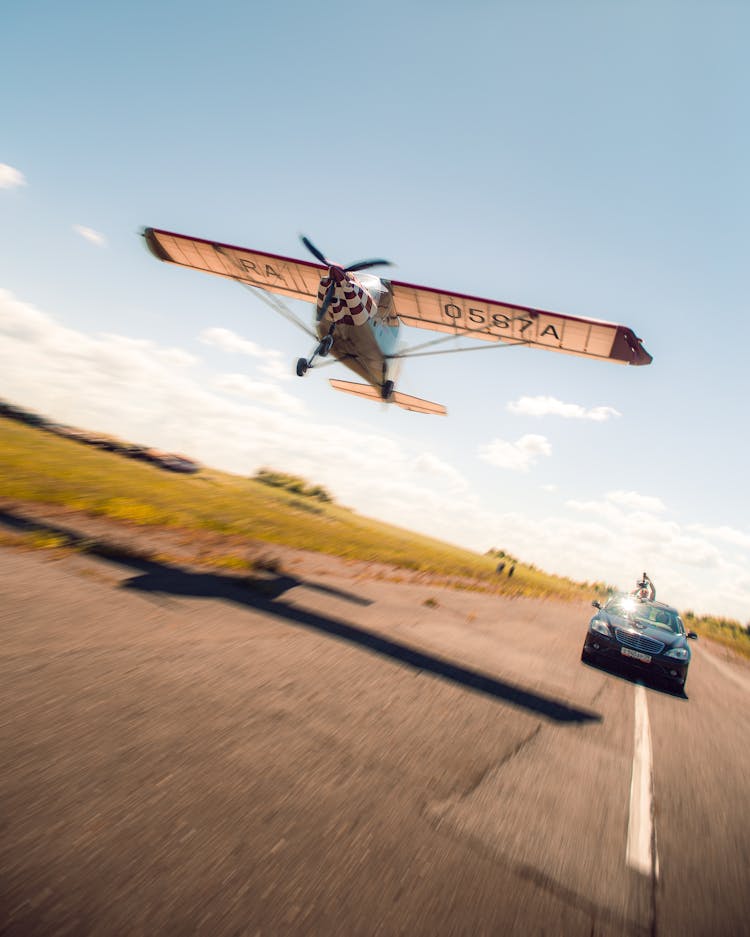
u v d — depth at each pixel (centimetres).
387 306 1225
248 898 177
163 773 248
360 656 528
